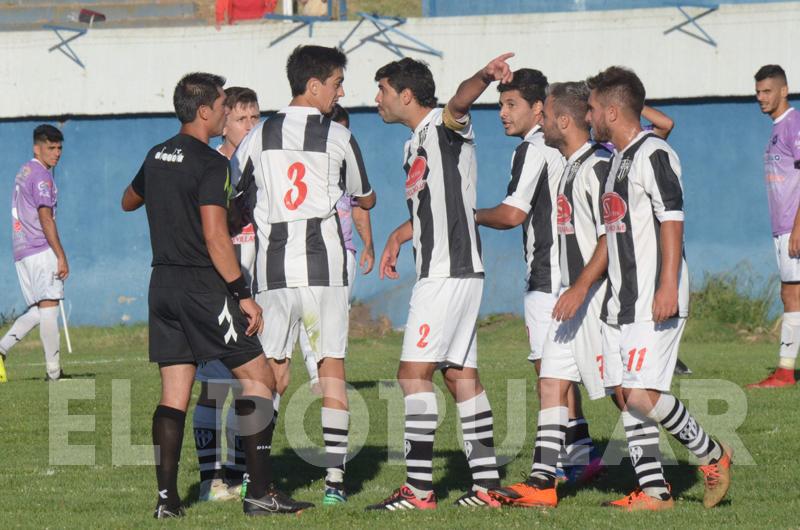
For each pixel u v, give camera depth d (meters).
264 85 73.00
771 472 24.19
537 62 70.00
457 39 70.69
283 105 72.75
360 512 20.78
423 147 21.64
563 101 22.23
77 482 24.56
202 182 20.25
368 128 72.75
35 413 35.12
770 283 68.25
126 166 75.00
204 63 73.50
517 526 19.33
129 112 74.50
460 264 21.53
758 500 21.61
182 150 20.56
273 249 22.11
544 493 21.50
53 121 75.44
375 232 72.94
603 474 24.44
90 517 20.70
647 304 20.31
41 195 43.47
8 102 75.25
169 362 20.80
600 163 21.52
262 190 22.25
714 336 61.78
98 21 81.50
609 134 20.80
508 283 70.81
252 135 22.48
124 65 74.38
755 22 68.06
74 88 74.75
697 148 69.94
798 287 38.84
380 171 72.88
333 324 22.09
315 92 22.28
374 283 71.56
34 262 43.97
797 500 21.44
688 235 70.38
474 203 21.94
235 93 25.66
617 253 20.55
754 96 68.75
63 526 19.86
